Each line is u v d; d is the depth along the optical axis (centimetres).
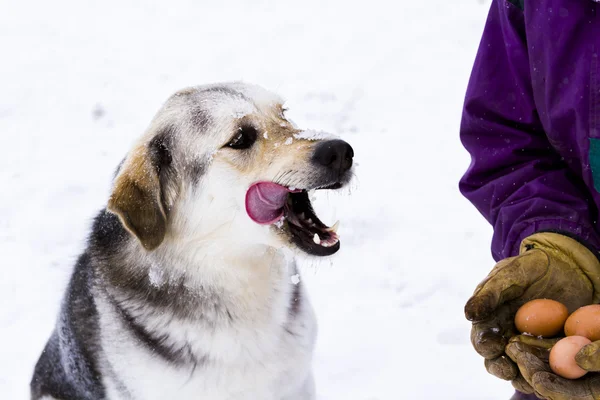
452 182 566
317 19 870
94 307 293
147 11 966
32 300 476
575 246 218
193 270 282
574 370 184
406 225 517
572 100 218
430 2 855
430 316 428
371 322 425
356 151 621
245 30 881
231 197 276
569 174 236
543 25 221
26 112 751
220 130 279
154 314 280
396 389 370
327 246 273
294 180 271
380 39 800
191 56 842
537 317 203
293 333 299
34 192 605
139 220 278
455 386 368
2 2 1014
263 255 286
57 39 905
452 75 725
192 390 284
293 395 311
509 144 243
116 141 690
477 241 495
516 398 240
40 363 337
